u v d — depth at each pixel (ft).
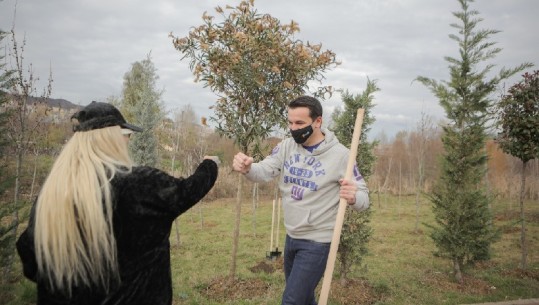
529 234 41.19
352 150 8.58
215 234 40.42
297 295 8.96
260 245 34.60
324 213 9.21
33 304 15.48
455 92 24.34
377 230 43.57
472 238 23.39
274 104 18.24
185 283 21.53
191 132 56.65
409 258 29.68
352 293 19.79
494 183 73.51
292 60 17.66
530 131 25.21
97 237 4.93
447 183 24.57
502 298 20.16
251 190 78.18
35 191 36.99
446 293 20.85
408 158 95.14
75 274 4.99
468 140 23.68
